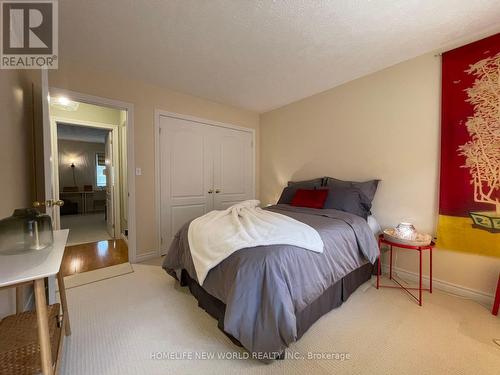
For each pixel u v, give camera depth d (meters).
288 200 2.97
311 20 1.68
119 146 3.86
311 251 1.47
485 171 1.82
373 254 1.93
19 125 1.65
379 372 1.20
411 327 1.56
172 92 3.04
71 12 1.58
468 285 1.94
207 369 1.22
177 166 3.14
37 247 1.00
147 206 2.87
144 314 1.71
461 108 1.93
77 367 1.22
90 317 1.67
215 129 3.53
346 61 2.29
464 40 1.92
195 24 1.73
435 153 2.11
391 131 2.40
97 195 7.69
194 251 1.72
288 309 1.19
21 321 1.22
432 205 2.13
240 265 1.30
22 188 1.70
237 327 1.21
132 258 2.76
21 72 1.71
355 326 1.57
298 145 3.42
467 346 1.39
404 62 2.29
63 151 7.22
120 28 1.77
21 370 0.97
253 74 2.58
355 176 2.72
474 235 1.87
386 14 1.62
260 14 1.62
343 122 2.83
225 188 3.67
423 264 2.20
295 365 1.24
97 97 2.46
